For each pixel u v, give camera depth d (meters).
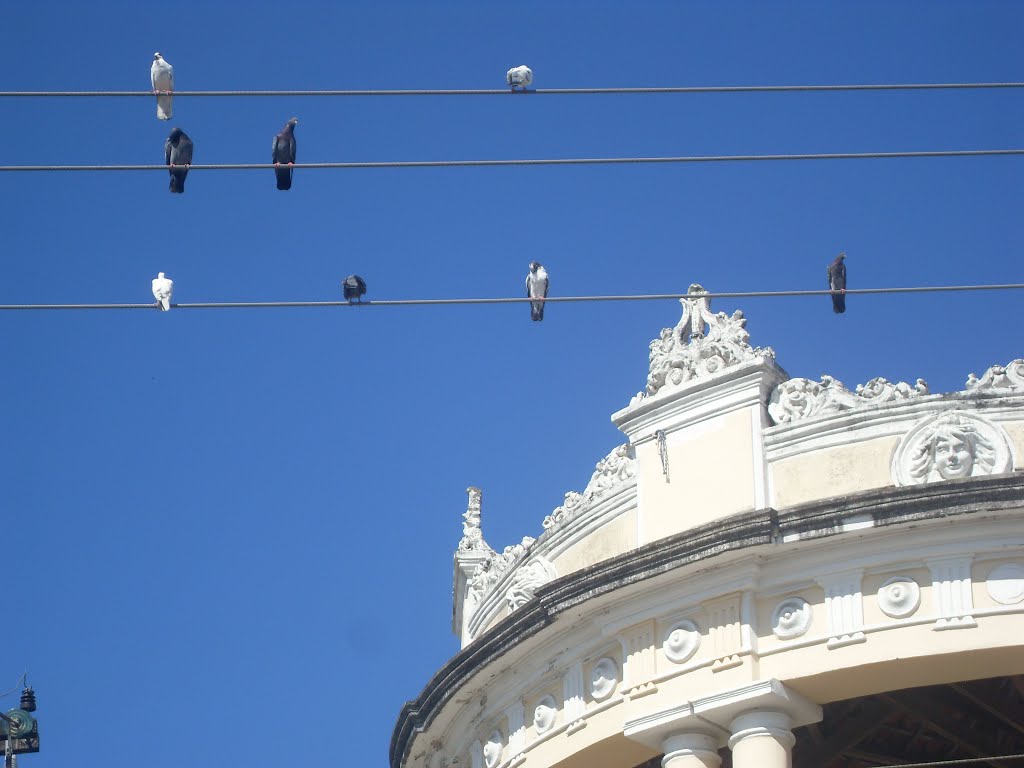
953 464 27.16
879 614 26.80
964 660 26.36
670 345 30.19
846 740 30.95
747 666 27.14
